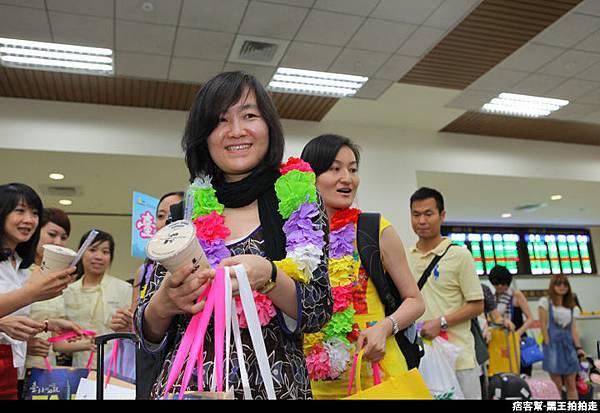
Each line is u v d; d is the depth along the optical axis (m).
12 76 4.82
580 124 6.70
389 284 1.67
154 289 0.97
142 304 0.94
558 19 4.13
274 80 5.05
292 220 1.00
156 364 1.01
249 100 1.06
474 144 7.00
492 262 9.88
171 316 0.90
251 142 1.05
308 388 0.96
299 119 6.25
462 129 6.79
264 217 1.03
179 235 0.82
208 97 1.05
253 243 1.00
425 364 1.93
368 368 1.53
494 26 4.22
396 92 5.54
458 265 2.62
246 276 0.81
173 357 0.93
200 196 1.05
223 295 0.79
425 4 3.77
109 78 4.93
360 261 1.64
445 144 6.86
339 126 6.44
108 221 7.93
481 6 3.93
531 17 4.10
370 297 1.63
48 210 2.82
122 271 7.81
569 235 10.46
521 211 9.32
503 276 5.60
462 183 7.33
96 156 5.53
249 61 4.57
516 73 5.07
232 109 1.05
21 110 5.30
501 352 4.03
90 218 7.86
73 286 3.01
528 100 5.75
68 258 1.61
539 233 10.30
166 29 4.01
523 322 5.70
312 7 3.77
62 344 2.31
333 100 5.67
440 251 2.69
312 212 1.01
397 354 1.56
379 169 6.49
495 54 4.69
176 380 0.89
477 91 5.48
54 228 2.78
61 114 5.42
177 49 4.32
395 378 1.04
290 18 3.90
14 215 2.00
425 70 5.01
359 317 1.60
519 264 10.02
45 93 5.23
